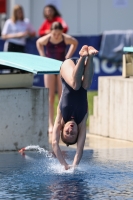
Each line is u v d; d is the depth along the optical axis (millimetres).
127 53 31969
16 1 57906
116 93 31641
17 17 46281
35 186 20969
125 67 31922
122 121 31328
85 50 20797
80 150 22844
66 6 60594
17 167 23969
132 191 20312
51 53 34156
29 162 24938
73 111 22031
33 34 46906
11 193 20078
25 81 27719
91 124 33562
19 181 21672
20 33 46250
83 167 23938
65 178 22141
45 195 19812
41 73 25094
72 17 60906
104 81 32406
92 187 20828
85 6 60906
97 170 23438
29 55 29656
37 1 59656
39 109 27516
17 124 27203
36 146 27406
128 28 61406
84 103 22094
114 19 61375
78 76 21172
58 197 19562
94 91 49688
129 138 30922
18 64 26297
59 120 22469
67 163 24781
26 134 27375
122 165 24422
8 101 26938
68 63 22328
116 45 49625
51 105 33781
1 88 27250
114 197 19562
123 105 31203
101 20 61312
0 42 47438
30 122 27406
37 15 59812
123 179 21984
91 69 21438
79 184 21250
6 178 22109
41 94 27484
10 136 27141
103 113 32594
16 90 27016
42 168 23750
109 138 32062
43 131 27688
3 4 57688
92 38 49094
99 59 49656
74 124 22062
